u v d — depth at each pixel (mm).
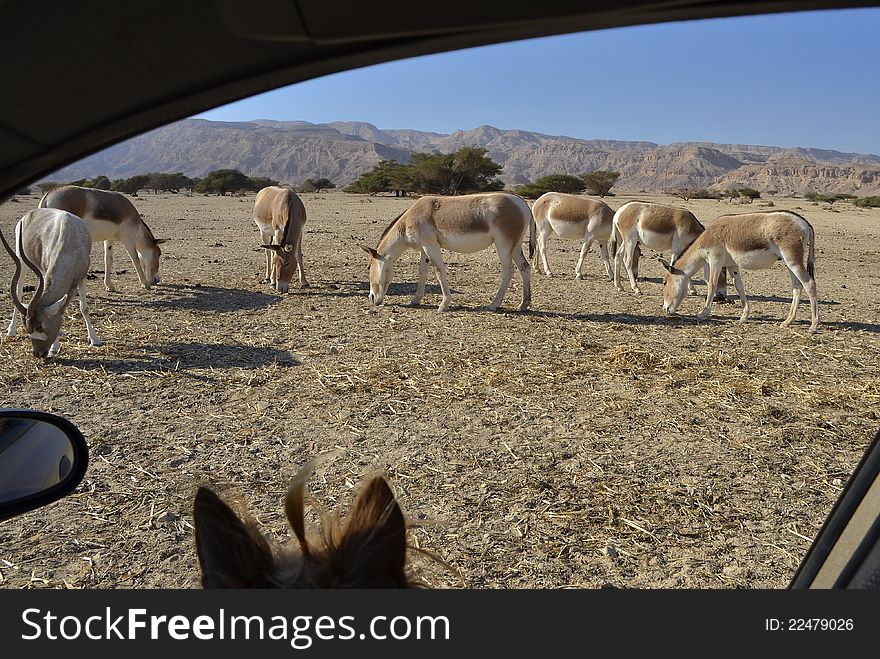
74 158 750
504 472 5254
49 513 4523
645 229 14305
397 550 1039
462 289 14289
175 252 19328
